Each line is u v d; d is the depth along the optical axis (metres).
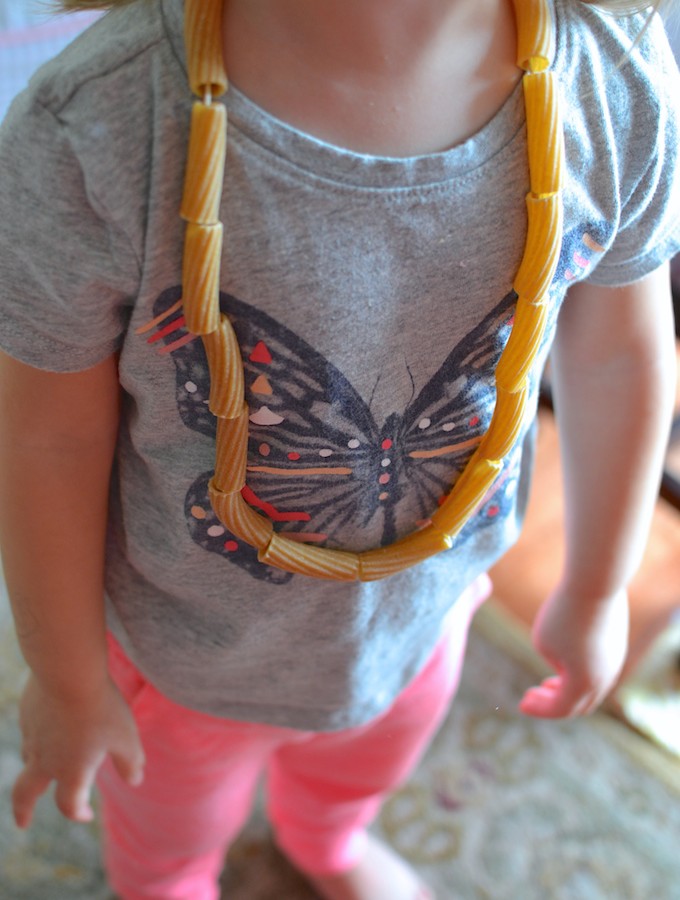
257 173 0.32
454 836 0.87
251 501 0.42
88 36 0.34
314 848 0.77
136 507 0.45
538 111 0.34
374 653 0.51
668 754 0.94
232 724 0.57
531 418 0.47
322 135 0.32
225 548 0.44
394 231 0.33
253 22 0.31
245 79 0.32
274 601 0.46
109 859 0.73
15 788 0.55
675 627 1.01
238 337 0.35
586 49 0.36
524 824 0.88
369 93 0.32
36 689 0.51
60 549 0.44
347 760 0.67
